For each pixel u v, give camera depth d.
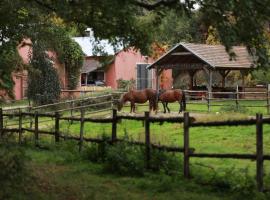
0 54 18.39
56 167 11.74
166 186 9.30
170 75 50.47
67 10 8.38
